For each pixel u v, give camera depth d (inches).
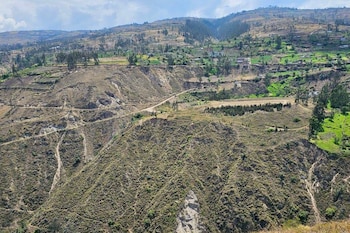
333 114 5753.0
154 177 4906.5
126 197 4731.8
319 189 4429.1
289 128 5300.2
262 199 4188.0
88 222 4507.9
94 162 5634.8
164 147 5398.6
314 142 4852.4
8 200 5782.5
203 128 5457.7
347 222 2650.1
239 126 5388.8
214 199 4399.6
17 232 4803.2
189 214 4254.4
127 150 5492.1
